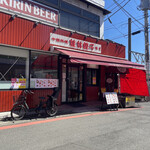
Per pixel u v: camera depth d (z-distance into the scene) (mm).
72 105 10133
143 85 12102
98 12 13500
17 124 6008
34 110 7297
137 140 4469
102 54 12398
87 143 4211
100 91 12688
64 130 5316
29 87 8406
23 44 8125
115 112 8656
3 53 7719
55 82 9602
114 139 4527
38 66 8945
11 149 3828
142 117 7445
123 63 10914
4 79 7672
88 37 11406
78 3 11969
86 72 11758
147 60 16234
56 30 9539
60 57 9875
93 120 6762
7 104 7562
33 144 4125
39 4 9367
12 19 7785
